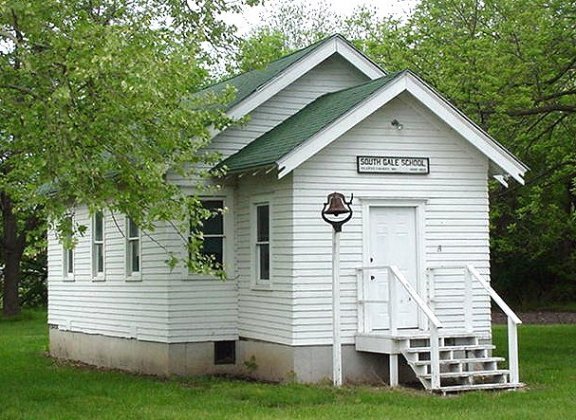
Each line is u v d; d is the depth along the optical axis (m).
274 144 18.72
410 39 27.27
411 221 18.78
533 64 23.69
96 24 14.52
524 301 46.84
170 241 19.95
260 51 19.23
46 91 14.59
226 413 14.85
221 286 20.17
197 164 19.80
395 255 18.59
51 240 27.08
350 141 18.33
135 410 15.40
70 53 14.17
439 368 16.77
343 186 18.27
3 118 15.70
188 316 19.98
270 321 18.77
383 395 16.31
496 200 30.58
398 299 18.48
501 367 20.75
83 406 16.03
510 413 14.23
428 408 14.99
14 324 39.34
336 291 17.44
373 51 28.52
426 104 18.25
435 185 18.91
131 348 21.73
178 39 15.89
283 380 18.19
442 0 27.58
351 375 18.05
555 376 18.81
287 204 18.11
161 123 15.32
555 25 23.58
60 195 14.73
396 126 18.64
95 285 23.84
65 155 14.31
